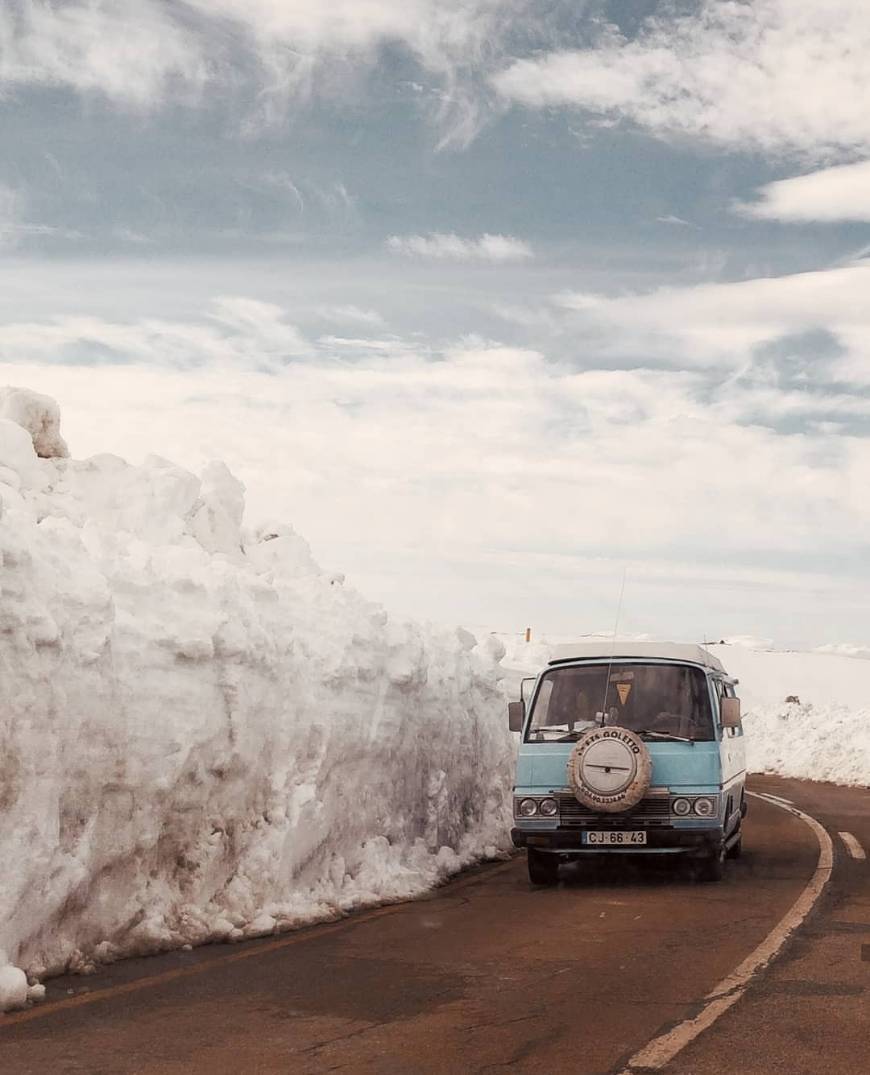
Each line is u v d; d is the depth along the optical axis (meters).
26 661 6.70
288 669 9.75
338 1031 5.68
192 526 13.55
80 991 6.42
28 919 6.57
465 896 10.58
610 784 10.95
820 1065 5.13
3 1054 5.19
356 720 10.88
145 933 7.56
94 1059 5.14
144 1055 5.21
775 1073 5.01
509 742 16.62
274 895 8.91
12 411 12.98
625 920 9.12
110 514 12.58
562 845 11.16
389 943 8.07
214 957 7.48
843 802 21.64
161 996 6.34
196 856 8.30
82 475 12.91
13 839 6.48
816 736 34.06
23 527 7.49
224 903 8.48
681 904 9.94
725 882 11.29
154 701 7.94
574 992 6.57
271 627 9.90
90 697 7.30
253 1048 5.36
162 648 8.23
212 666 8.65
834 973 7.05
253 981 6.77
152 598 8.46
